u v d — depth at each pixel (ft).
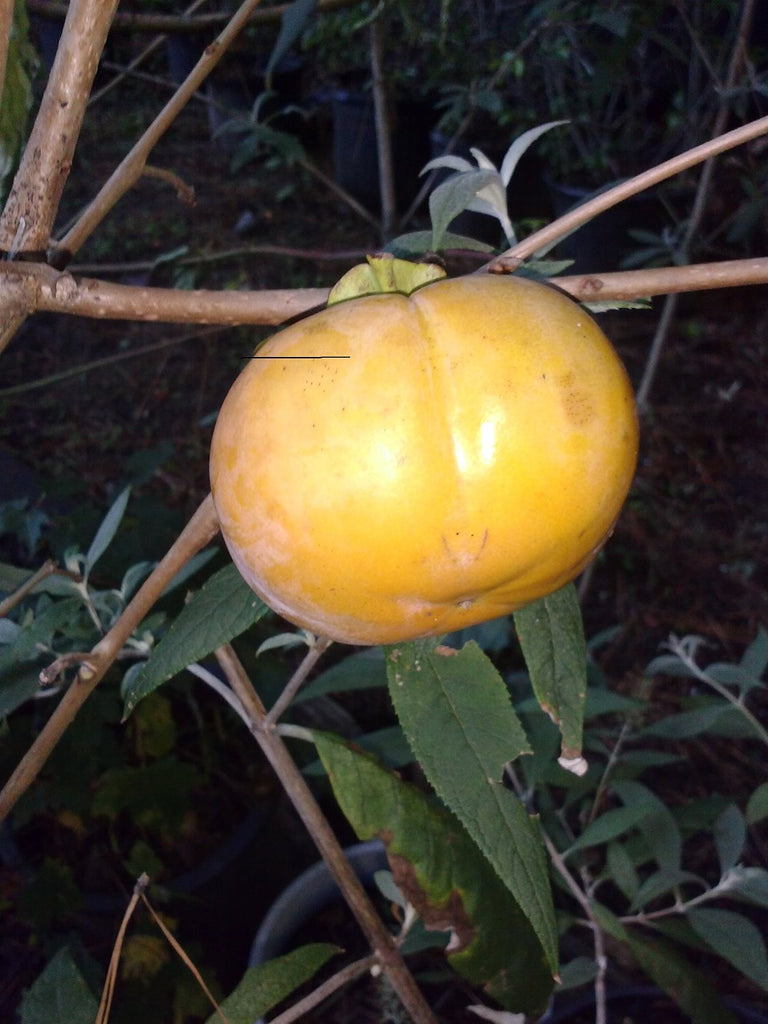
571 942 1.83
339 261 4.44
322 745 0.98
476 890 1.06
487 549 0.59
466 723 0.73
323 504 0.58
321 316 0.62
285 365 0.60
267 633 2.00
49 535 1.93
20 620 1.21
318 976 1.73
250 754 2.03
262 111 5.37
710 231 3.78
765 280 0.65
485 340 0.59
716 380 3.69
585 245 3.99
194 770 1.81
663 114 4.30
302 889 1.79
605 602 2.85
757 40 3.84
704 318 4.00
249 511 0.61
